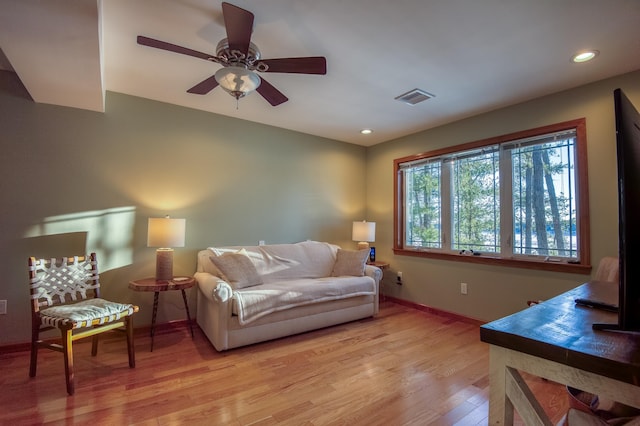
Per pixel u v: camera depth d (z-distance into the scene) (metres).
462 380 2.24
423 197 4.18
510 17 1.88
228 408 1.89
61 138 2.82
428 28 1.99
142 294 3.14
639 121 0.98
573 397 1.10
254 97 3.14
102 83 2.39
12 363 2.43
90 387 2.11
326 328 3.33
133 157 3.14
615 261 2.31
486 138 3.44
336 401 1.97
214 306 2.74
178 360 2.53
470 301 3.53
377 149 4.84
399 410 1.89
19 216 2.66
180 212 3.38
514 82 2.73
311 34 2.06
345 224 4.75
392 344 2.90
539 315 1.02
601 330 0.86
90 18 1.58
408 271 4.25
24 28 1.66
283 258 3.70
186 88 2.95
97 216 2.96
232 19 1.62
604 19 1.89
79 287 2.57
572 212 2.82
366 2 1.76
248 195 3.84
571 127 2.80
